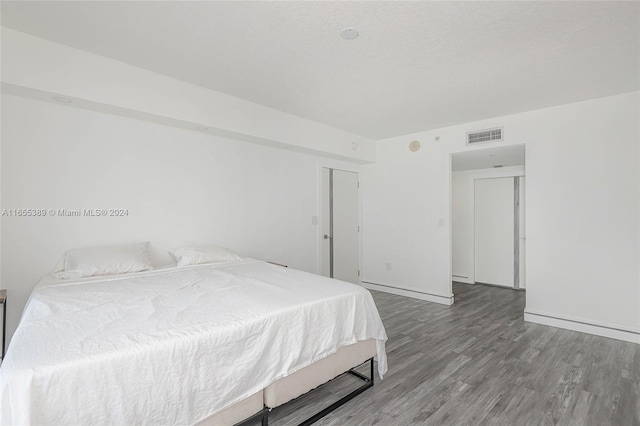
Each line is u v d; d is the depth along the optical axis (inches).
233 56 99.0
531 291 146.5
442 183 177.6
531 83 116.6
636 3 71.3
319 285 92.4
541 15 76.4
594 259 131.2
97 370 47.1
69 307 69.9
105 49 95.9
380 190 207.9
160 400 51.9
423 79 114.4
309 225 183.5
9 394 41.6
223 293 82.0
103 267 101.9
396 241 198.7
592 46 90.5
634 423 73.9
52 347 50.1
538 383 91.4
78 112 106.8
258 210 159.6
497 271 224.1
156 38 89.1
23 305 98.1
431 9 74.5
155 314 65.8
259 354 64.4
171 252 127.0
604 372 98.0
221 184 145.0
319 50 94.7
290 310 71.2
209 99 126.3
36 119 99.5
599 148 130.0
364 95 130.1
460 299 187.3
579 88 120.7
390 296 193.3
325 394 86.1
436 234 180.2
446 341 122.8
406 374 97.0
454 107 143.5
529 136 147.2
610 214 127.8
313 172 185.6
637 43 88.4
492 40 87.9
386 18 78.2
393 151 200.4
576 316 135.1
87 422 45.8
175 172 130.3
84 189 108.6
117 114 112.9
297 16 77.9
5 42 85.5
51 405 43.7
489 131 159.8
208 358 57.5
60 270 103.2
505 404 81.3
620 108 125.6
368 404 81.6
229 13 76.9
